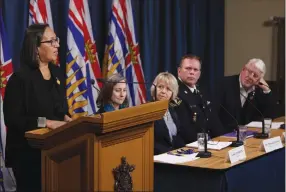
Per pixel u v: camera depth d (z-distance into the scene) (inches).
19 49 259.9
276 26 380.8
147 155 146.4
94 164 129.4
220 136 249.4
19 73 177.8
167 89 222.8
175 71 348.2
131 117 134.4
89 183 130.4
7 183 243.0
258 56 387.9
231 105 280.5
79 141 131.9
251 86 282.2
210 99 265.6
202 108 247.8
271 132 264.2
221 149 221.5
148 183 147.1
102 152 131.5
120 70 294.2
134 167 138.9
